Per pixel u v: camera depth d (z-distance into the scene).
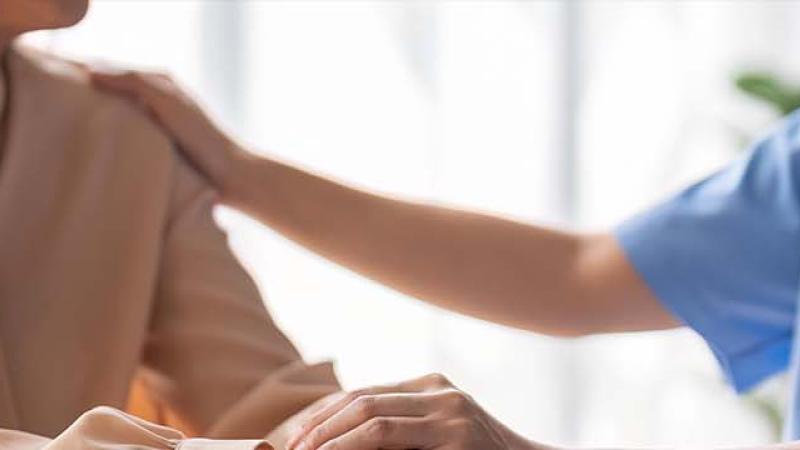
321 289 3.62
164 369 1.87
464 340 3.74
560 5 3.70
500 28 3.66
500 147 3.67
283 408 1.79
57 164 1.84
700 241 1.98
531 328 2.04
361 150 3.57
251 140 3.48
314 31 3.53
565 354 3.81
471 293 2.04
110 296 1.82
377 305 3.66
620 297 2.02
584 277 2.02
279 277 3.57
